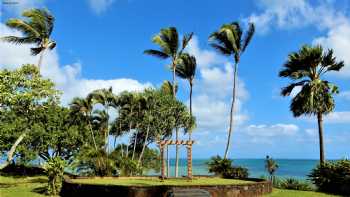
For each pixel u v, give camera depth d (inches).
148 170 1793.8
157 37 1544.0
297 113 1125.7
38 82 971.9
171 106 1603.1
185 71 1652.3
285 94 1147.3
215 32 1397.6
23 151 1315.2
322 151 1087.0
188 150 1075.3
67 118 1565.0
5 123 1039.6
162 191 724.7
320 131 1098.7
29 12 1406.3
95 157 1279.5
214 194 744.3
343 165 924.6
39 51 1480.1
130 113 1753.2
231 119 1397.6
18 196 781.9
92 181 982.4
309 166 5826.8
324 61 1094.4
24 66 974.4
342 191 903.1
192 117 1651.1
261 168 4756.4
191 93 1673.2
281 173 3484.3
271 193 872.3
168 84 1889.8
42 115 1398.9
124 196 724.7
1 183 1140.5
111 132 1886.1
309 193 878.4
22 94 932.6
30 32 1418.6
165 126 1637.6
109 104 1722.4
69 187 815.7
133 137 1835.6
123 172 1321.4
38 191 884.0
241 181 1011.9
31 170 1573.6
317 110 1093.8
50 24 1454.2
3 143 1055.6
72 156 1562.5
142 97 1610.5
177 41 1566.2
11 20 1369.3
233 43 1376.7
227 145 1375.5
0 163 950.4
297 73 1104.8
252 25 1385.3
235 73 1418.6
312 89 1084.5
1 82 925.8
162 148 1058.1
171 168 4544.8
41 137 1395.2
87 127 1647.4
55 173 835.4
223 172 1214.3
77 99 1619.1
